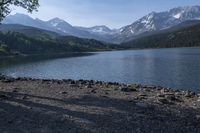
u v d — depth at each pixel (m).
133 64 113.06
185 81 59.91
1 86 24.08
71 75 76.12
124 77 70.25
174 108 16.25
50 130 12.74
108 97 19.00
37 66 105.56
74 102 17.47
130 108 16.00
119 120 13.92
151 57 163.50
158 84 56.88
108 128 12.90
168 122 13.77
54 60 144.88
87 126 13.13
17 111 15.48
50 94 20.08
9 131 12.68
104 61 136.75
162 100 17.78
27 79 30.70
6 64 115.12
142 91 22.30
